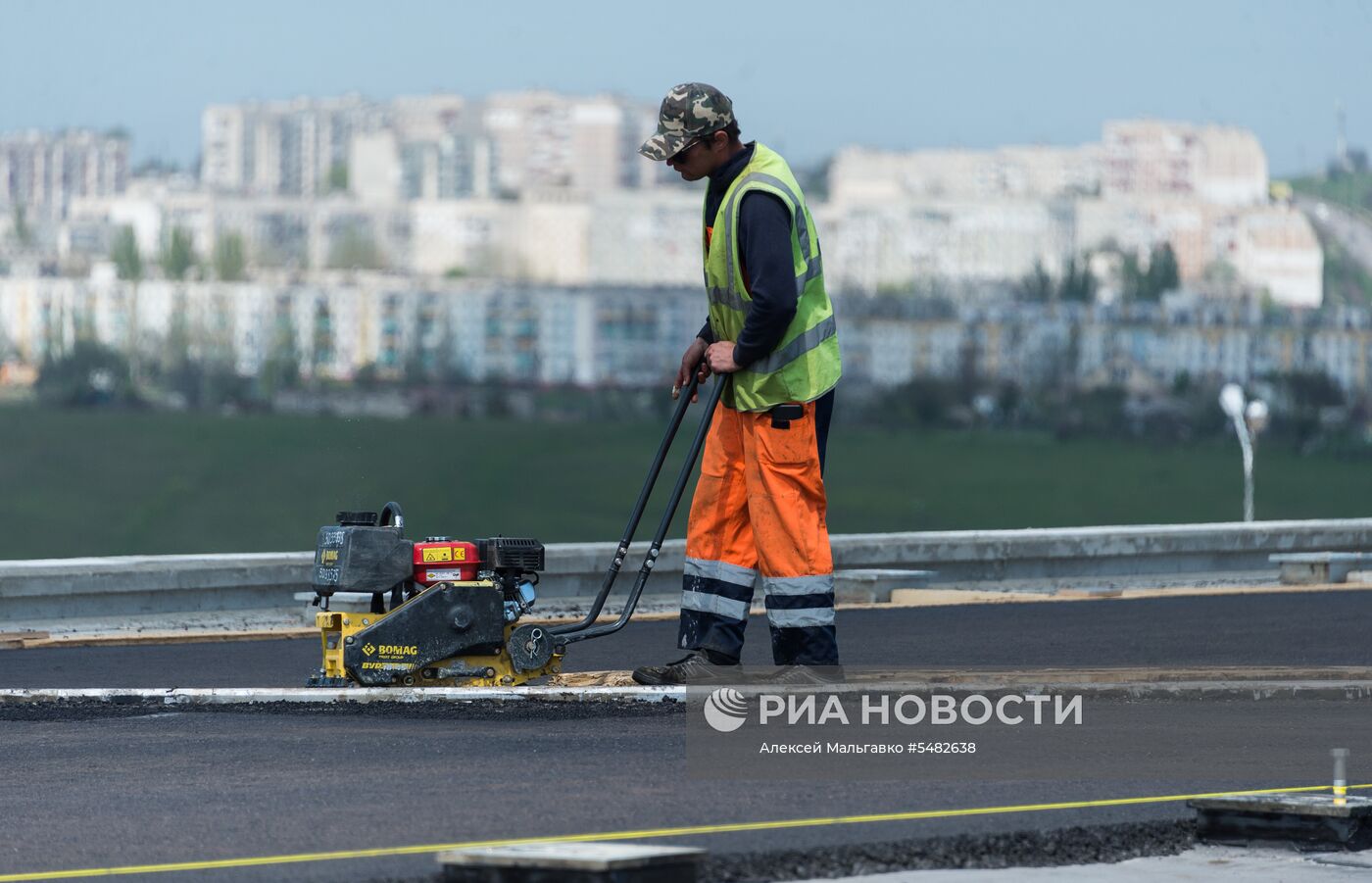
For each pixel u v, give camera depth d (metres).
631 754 23.58
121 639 40.66
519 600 28.83
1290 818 19.00
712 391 28.92
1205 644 39.22
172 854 18.03
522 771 22.31
